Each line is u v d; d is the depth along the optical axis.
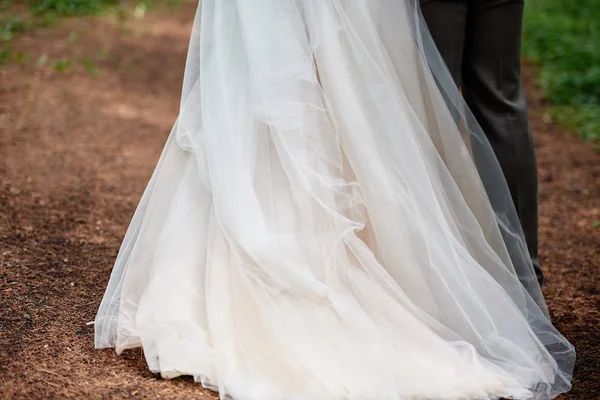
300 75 2.86
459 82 3.29
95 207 5.11
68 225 4.69
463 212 3.12
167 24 12.00
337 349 2.74
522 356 2.97
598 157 7.67
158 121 7.60
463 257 3.03
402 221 2.95
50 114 7.14
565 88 10.03
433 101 3.11
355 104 2.93
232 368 2.74
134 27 11.41
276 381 2.72
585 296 4.11
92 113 7.43
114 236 4.60
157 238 3.03
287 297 2.79
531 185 3.39
